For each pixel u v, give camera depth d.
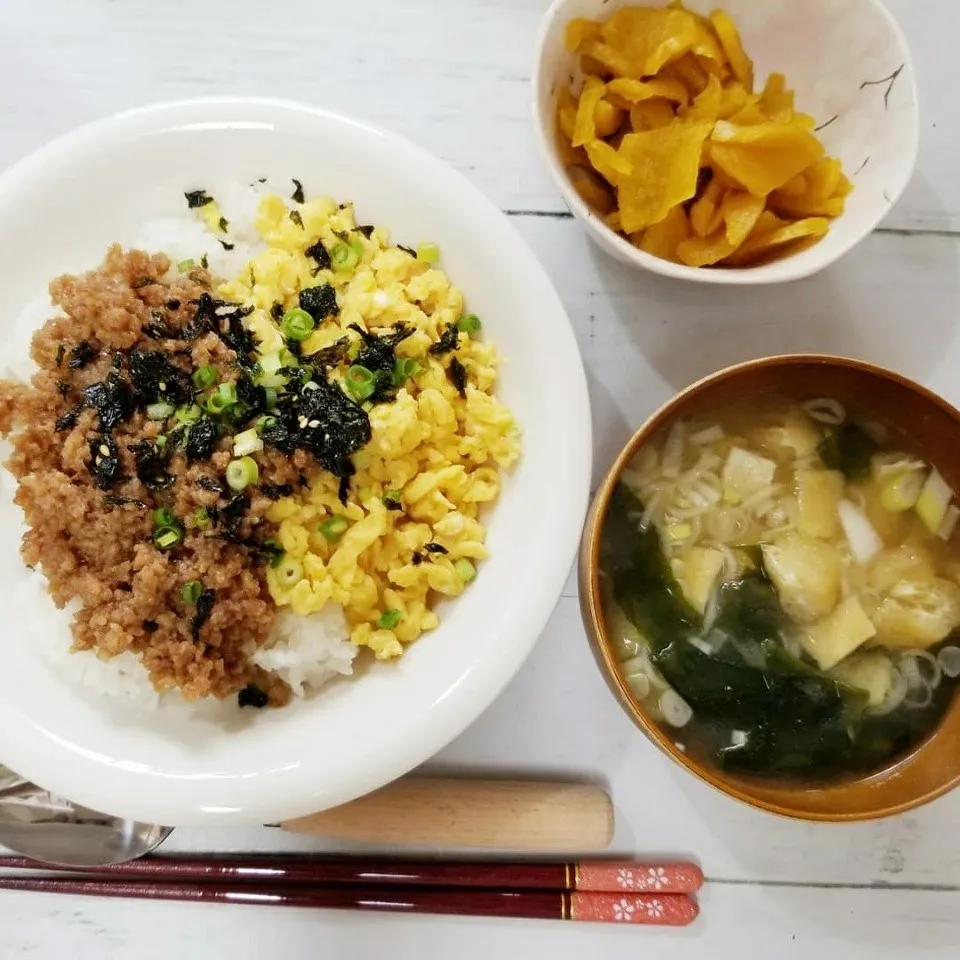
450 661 0.25
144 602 0.24
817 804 0.27
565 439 0.25
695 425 0.29
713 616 0.28
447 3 0.31
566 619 0.31
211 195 0.28
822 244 0.28
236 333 0.26
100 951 0.31
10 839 0.30
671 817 0.31
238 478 0.24
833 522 0.29
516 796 0.30
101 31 0.31
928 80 0.32
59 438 0.24
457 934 0.31
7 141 0.31
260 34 0.31
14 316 0.27
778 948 0.31
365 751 0.24
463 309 0.28
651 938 0.31
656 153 0.28
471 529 0.27
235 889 0.30
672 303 0.31
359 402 0.26
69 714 0.25
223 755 0.25
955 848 0.32
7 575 0.27
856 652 0.28
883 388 0.28
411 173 0.26
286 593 0.25
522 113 0.31
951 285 0.32
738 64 0.29
